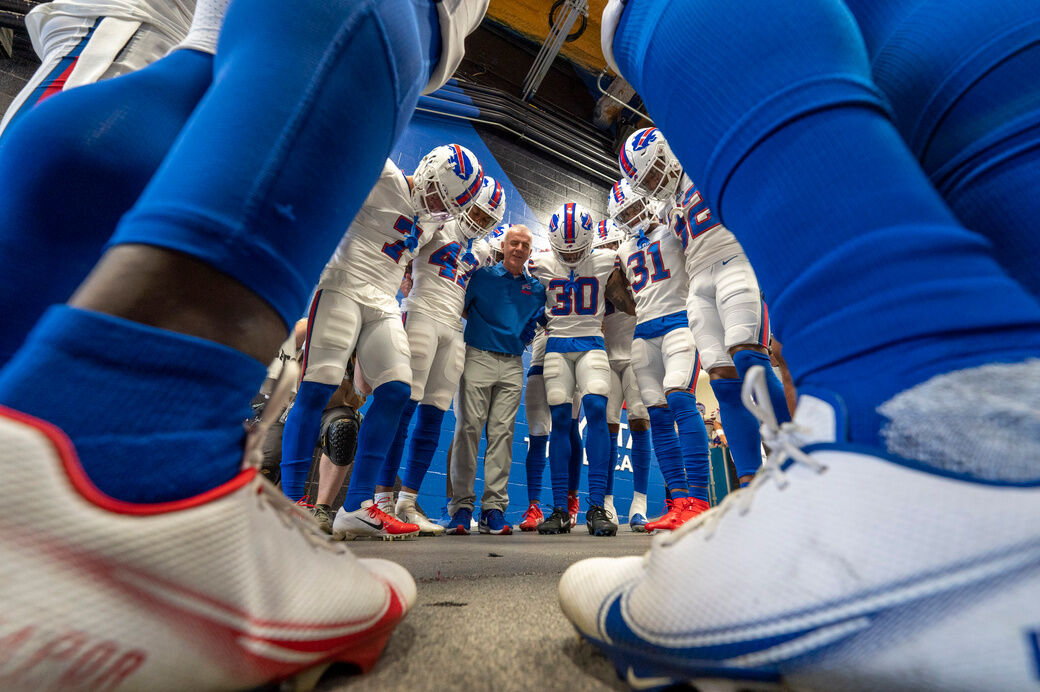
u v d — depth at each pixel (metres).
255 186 0.31
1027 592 0.22
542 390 3.66
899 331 0.27
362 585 0.38
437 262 2.74
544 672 0.40
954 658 0.23
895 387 0.27
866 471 0.26
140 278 0.28
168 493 0.25
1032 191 0.35
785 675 0.27
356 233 2.03
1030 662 0.21
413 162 5.22
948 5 0.41
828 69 0.34
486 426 3.26
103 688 0.22
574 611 0.43
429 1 0.48
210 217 0.29
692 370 2.35
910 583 0.23
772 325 0.36
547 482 4.97
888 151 0.32
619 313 3.48
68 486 0.22
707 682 0.31
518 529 3.75
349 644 0.35
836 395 0.29
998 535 0.22
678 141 0.43
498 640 0.48
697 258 2.06
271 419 0.32
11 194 0.46
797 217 0.33
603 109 6.71
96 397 0.25
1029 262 0.36
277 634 0.28
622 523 5.33
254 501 0.29
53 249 0.47
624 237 3.27
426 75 0.50
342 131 0.36
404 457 4.17
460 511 3.04
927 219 0.29
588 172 6.38
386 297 2.07
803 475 0.29
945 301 0.27
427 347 2.61
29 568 0.20
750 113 0.36
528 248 3.24
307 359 1.87
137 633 0.23
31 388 0.24
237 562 0.27
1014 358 0.25
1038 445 0.24
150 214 0.29
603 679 0.38
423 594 0.73
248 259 0.30
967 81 0.39
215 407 0.29
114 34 0.78
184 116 0.55
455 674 0.39
